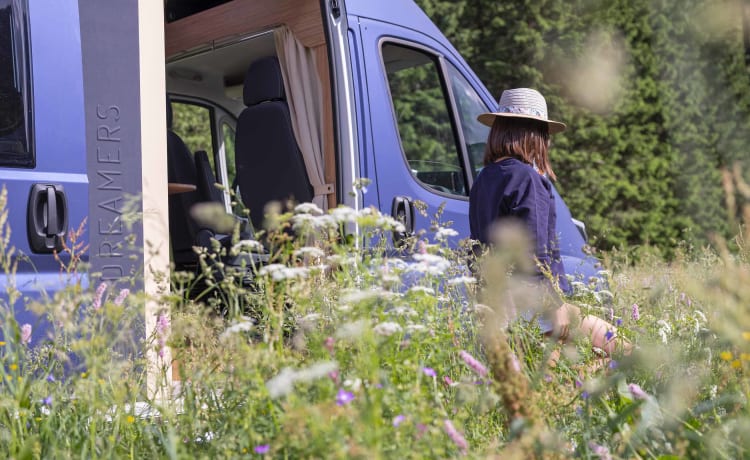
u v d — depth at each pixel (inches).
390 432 85.2
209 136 278.4
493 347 96.1
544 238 152.7
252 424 96.4
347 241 117.6
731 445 98.0
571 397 117.4
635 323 146.3
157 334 111.3
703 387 120.7
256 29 219.9
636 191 597.3
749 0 582.9
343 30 198.8
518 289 135.8
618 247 596.1
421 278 120.7
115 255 151.0
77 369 111.6
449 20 581.0
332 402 82.7
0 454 100.4
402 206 203.8
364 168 197.3
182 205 246.4
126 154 155.7
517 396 94.3
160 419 116.6
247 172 216.8
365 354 93.7
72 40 147.8
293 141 209.6
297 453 87.4
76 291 101.7
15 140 138.9
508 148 162.6
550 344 117.9
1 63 138.6
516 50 589.3
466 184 228.5
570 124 592.7
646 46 601.0
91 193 150.3
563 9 587.5
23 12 142.1
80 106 147.5
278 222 108.7
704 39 609.3
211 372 106.3
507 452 89.4
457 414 99.0
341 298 102.9
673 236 604.4
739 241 120.3
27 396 106.8
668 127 607.2
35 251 138.6
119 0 157.8
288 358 97.4
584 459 100.0
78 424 108.3
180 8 243.3
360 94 199.6
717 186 615.8
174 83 262.2
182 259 245.8
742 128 625.9
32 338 135.2
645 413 101.0
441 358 108.5
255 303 118.6
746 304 92.0
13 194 137.0
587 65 581.9
